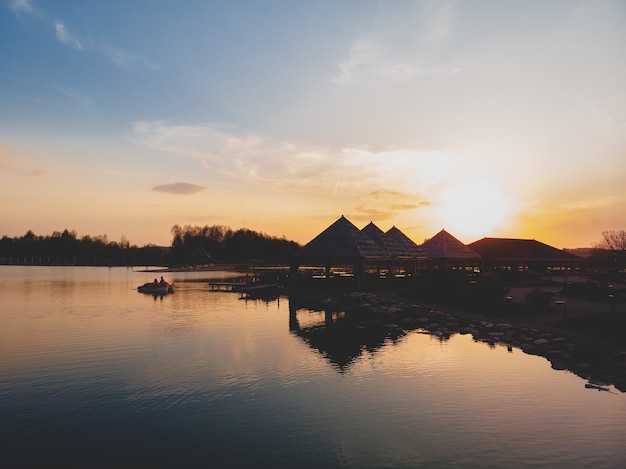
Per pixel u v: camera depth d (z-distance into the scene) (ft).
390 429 43.91
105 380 59.11
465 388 56.03
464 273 159.43
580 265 247.50
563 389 55.52
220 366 66.13
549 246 248.73
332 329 96.94
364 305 129.80
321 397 52.85
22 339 84.99
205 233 583.99
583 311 100.94
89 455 38.45
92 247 535.19
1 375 61.11
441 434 42.73
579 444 40.63
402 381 59.00
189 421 45.75
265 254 566.77
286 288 187.83
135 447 39.96
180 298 162.09
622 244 266.57
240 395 53.52
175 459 37.81
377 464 37.11
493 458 38.14
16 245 508.12
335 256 163.94
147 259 529.86
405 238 211.41
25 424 44.80
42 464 36.83
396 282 173.88
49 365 66.28
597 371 62.39
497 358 70.33
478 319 100.07
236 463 37.19
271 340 85.05
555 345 74.74
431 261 214.69
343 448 39.91
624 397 52.70
